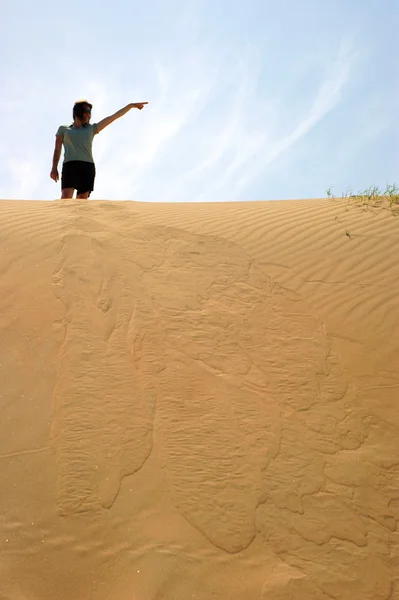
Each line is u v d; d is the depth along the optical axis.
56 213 4.98
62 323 3.32
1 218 4.62
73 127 6.78
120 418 2.74
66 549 2.13
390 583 2.16
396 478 2.65
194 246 4.56
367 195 6.24
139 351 3.22
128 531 2.23
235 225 5.14
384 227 5.10
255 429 2.80
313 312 3.86
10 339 3.13
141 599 1.98
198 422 2.79
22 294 3.51
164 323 3.49
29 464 2.45
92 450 2.56
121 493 2.38
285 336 3.56
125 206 5.66
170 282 3.95
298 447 2.74
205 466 2.56
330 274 4.33
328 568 2.18
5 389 2.82
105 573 2.06
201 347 3.34
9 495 2.31
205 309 3.71
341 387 3.18
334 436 2.85
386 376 3.31
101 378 2.97
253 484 2.50
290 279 4.23
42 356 3.05
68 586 2.01
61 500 2.31
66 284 3.68
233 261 4.40
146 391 2.94
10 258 3.87
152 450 2.60
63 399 2.81
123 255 4.18
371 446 2.82
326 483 2.57
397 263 4.47
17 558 2.08
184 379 3.07
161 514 2.31
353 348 3.53
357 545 2.30
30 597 1.95
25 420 2.67
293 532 2.32
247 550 2.21
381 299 4.01
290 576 2.12
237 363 3.26
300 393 3.10
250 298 3.92
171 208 5.80
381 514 2.46
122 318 3.47
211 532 2.26
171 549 2.16
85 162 6.77
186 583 2.04
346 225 5.17
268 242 4.79
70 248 4.12
